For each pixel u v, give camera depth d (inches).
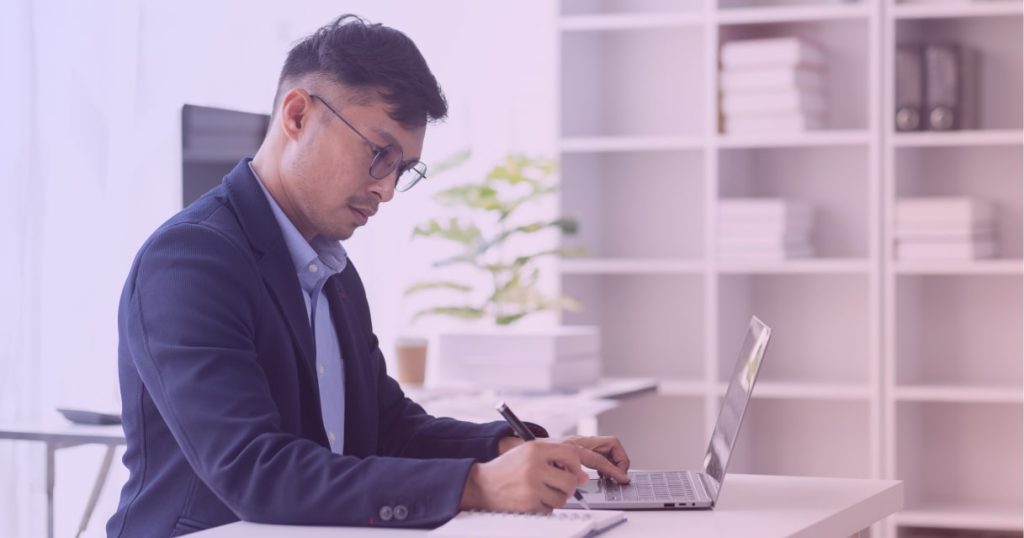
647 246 164.7
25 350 110.1
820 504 62.1
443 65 161.8
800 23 158.7
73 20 114.3
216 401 56.9
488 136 168.7
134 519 61.9
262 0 132.7
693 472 71.7
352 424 72.0
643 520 57.7
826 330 160.1
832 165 158.9
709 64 151.5
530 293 148.3
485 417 108.3
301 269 68.5
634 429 164.4
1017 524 143.3
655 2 164.7
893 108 147.3
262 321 63.1
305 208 67.4
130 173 118.9
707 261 151.2
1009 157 152.9
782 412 162.1
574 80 159.5
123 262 118.4
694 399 162.2
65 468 116.3
